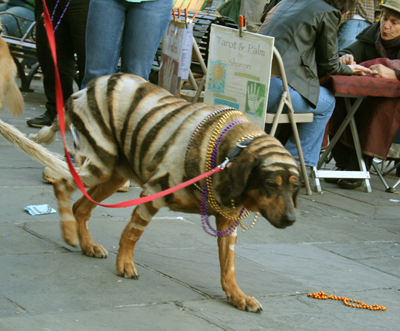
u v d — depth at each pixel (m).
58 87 2.37
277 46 4.97
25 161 5.10
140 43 4.20
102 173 2.97
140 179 3.00
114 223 3.83
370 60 6.01
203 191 2.61
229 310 2.69
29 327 2.19
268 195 2.41
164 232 3.82
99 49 4.18
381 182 6.57
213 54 4.88
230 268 2.79
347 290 3.18
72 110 3.03
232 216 2.70
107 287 2.75
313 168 5.64
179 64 4.87
